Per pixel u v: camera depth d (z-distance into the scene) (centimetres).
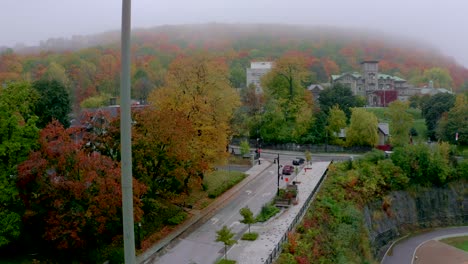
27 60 14012
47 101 6656
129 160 872
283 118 10019
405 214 7612
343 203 6256
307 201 5544
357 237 5662
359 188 7019
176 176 4759
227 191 6238
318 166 7894
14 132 3834
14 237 3709
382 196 7356
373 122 9281
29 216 3778
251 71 16138
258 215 5147
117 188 3681
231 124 9269
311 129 9869
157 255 4150
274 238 4512
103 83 12812
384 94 14438
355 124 9331
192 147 5125
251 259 3984
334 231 5388
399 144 9238
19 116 3981
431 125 10800
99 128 4625
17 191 3716
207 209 5478
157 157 4722
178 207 5344
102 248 4100
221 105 5931
